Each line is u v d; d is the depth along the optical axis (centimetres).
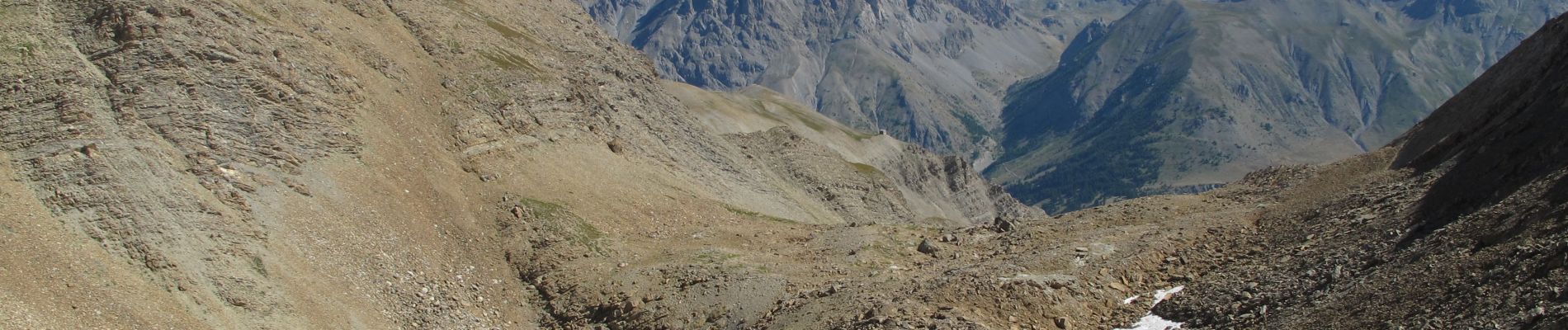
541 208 6400
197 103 5481
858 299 4806
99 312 4056
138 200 4719
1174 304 4559
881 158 19188
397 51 7338
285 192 5331
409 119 6638
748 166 10094
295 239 5050
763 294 5228
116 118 5200
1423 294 3709
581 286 5603
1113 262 5034
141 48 5581
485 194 6412
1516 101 5266
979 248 5984
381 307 4991
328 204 5438
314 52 6412
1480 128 5312
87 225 4509
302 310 4634
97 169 4778
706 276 5494
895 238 6303
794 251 6103
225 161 5309
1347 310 3872
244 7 6347
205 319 4319
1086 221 6072
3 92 5116
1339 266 4294
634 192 7225
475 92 7406
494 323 5331
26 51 5372
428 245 5681
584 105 8138
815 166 11631
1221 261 5016
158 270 4431
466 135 6856
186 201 4856
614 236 6372
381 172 5969
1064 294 4675
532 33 9319
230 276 4591
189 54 5697
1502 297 3422
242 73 5803
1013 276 4819
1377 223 4628
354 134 6053
